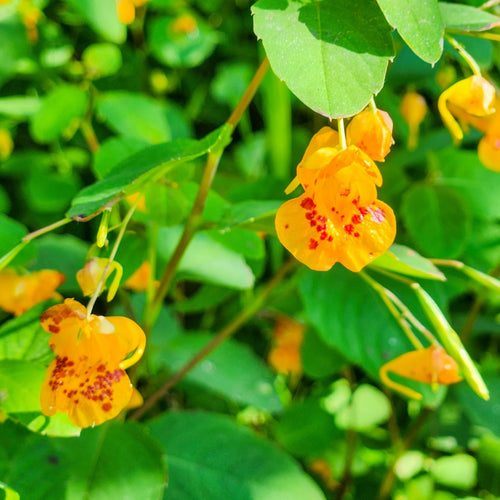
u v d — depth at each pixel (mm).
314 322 342
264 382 386
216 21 554
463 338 377
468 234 354
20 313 313
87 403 263
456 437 418
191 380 372
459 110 308
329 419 415
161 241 332
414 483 434
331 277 347
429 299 285
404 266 281
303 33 250
